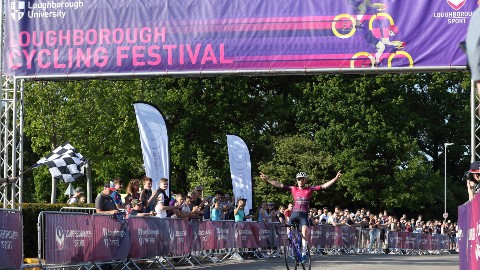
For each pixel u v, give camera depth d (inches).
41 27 657.0
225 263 619.5
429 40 621.9
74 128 1320.1
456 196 2053.4
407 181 1713.8
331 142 1686.8
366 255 879.7
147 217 518.9
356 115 1684.3
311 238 831.1
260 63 631.8
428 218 2028.8
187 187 1681.8
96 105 1331.2
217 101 1643.7
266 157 1679.4
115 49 649.6
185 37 640.4
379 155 1712.6
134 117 1375.5
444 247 1401.3
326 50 625.9
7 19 660.1
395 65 623.5
